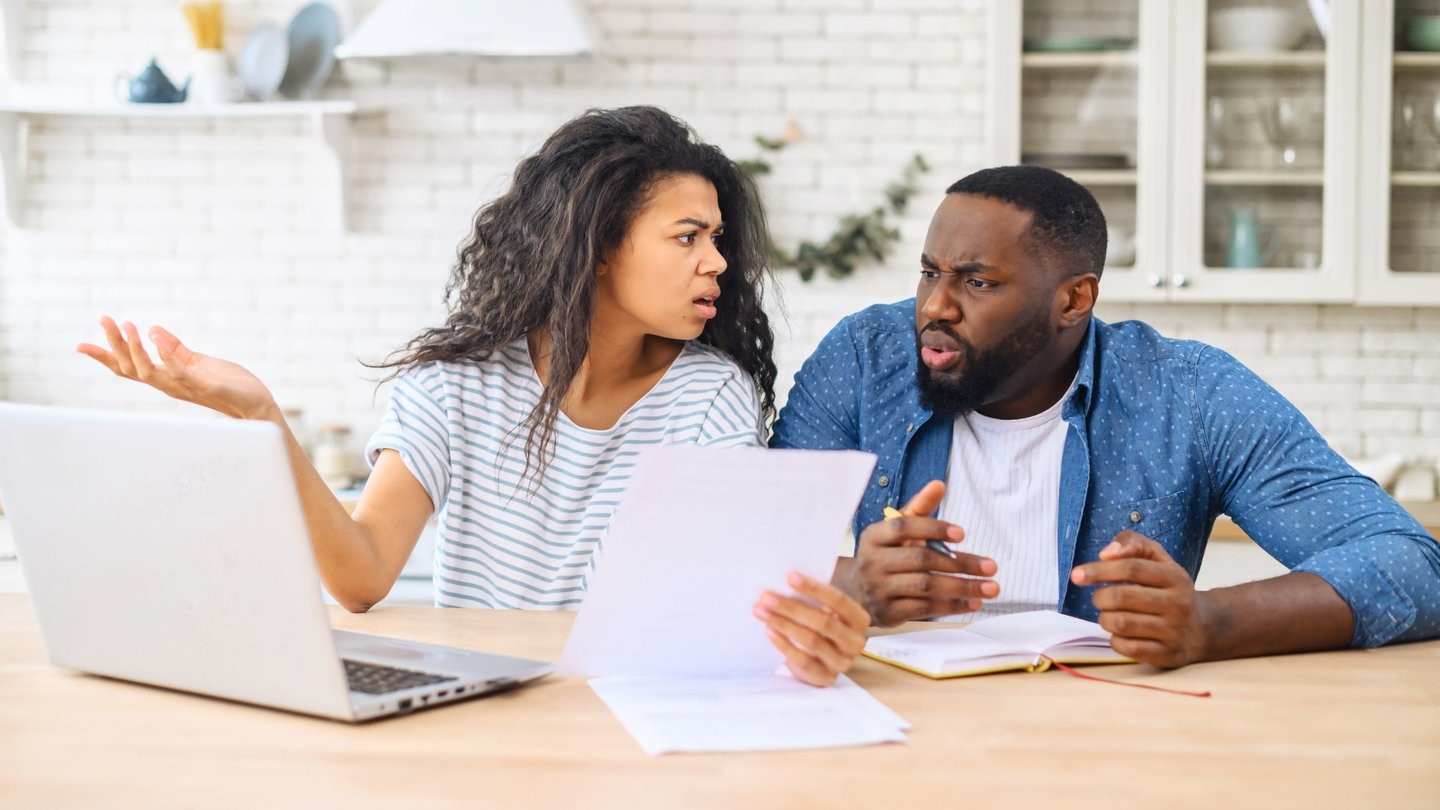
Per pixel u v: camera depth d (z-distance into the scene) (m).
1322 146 3.42
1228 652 1.31
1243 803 0.88
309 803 0.87
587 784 0.91
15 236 3.83
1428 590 1.40
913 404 1.83
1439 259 3.44
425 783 0.91
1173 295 3.43
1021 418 1.80
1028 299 1.63
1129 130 3.44
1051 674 1.26
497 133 3.79
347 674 1.14
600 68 3.78
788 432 1.92
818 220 3.80
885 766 0.96
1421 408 3.77
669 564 1.14
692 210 1.71
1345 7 3.38
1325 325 3.78
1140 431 1.75
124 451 1.07
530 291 1.74
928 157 3.78
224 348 3.83
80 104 3.72
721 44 3.78
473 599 1.73
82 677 1.20
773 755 0.98
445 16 3.42
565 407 1.77
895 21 3.77
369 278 3.81
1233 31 3.41
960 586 1.31
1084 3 3.45
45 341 3.84
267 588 1.03
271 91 3.69
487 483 1.73
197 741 1.00
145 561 1.10
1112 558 1.27
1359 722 1.08
